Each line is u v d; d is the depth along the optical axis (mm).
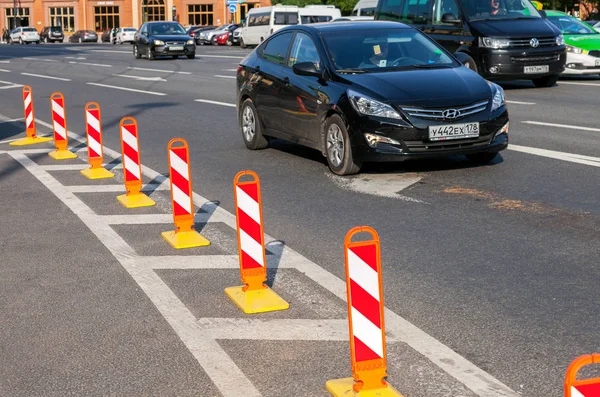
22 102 21344
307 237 7582
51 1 91625
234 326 5488
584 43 21469
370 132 9734
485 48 19125
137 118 17016
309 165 11078
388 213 8344
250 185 5805
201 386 4625
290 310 5754
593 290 5910
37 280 6598
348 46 10867
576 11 68625
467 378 4594
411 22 20938
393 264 6688
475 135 9891
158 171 11156
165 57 40719
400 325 5383
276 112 11547
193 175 10766
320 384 4594
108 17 89812
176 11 84375
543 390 4430
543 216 7977
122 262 7016
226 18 83312
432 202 8727
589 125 13539
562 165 10367
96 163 10969
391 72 10406
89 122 10898
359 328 4223
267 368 4828
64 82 26906
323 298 5969
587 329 5227
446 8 20078
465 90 10039
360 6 35312
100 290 6297
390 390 4301
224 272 6664
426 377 4621
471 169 10328
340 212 8477
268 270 6648
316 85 10617
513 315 5492
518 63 19141
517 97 17984
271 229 7918
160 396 4520
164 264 6922
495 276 6285
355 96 9914
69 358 5059
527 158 10898
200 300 6012
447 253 6922
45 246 7602
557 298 5777
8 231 8219
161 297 6098
